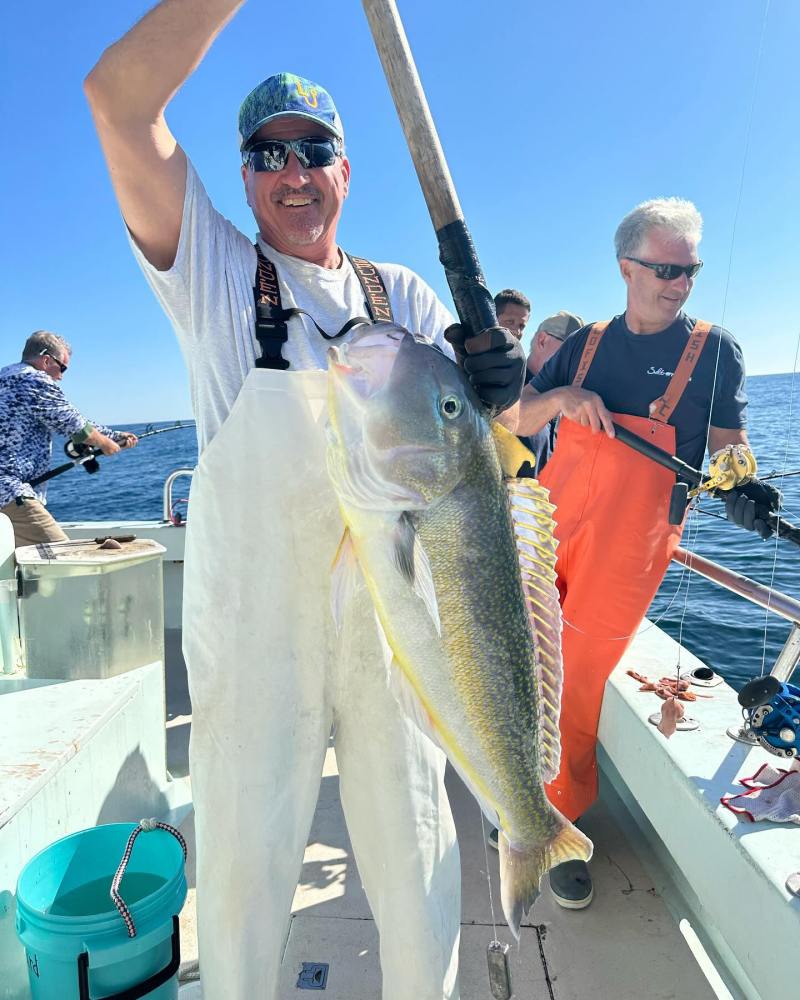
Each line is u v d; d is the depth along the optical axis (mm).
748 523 2320
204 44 1369
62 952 1644
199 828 1597
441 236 1454
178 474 5219
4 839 1812
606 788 3107
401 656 1501
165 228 1521
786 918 1505
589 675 2551
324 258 1771
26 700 2486
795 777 1864
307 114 1625
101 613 2693
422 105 1417
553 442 3971
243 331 1597
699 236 2549
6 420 4621
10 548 2945
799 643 2037
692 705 2420
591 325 2885
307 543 1592
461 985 2098
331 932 2275
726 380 2617
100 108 1368
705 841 1876
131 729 2582
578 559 2594
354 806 1714
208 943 1595
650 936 2271
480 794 1582
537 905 2418
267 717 1564
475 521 1477
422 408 1418
